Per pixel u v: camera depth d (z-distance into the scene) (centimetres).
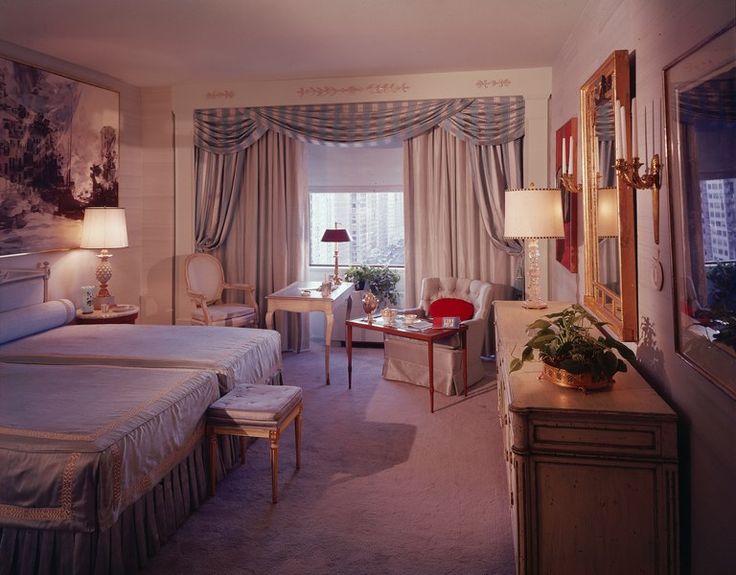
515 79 544
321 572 237
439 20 402
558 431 192
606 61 261
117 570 226
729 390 145
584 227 326
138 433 240
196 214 610
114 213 508
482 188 564
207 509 290
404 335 441
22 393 280
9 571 218
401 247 683
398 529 270
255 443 375
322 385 500
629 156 244
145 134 608
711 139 151
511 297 576
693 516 182
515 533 219
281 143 605
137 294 613
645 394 206
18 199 460
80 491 212
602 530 191
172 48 468
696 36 169
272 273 621
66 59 500
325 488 312
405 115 566
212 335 413
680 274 181
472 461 343
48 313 438
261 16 394
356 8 380
